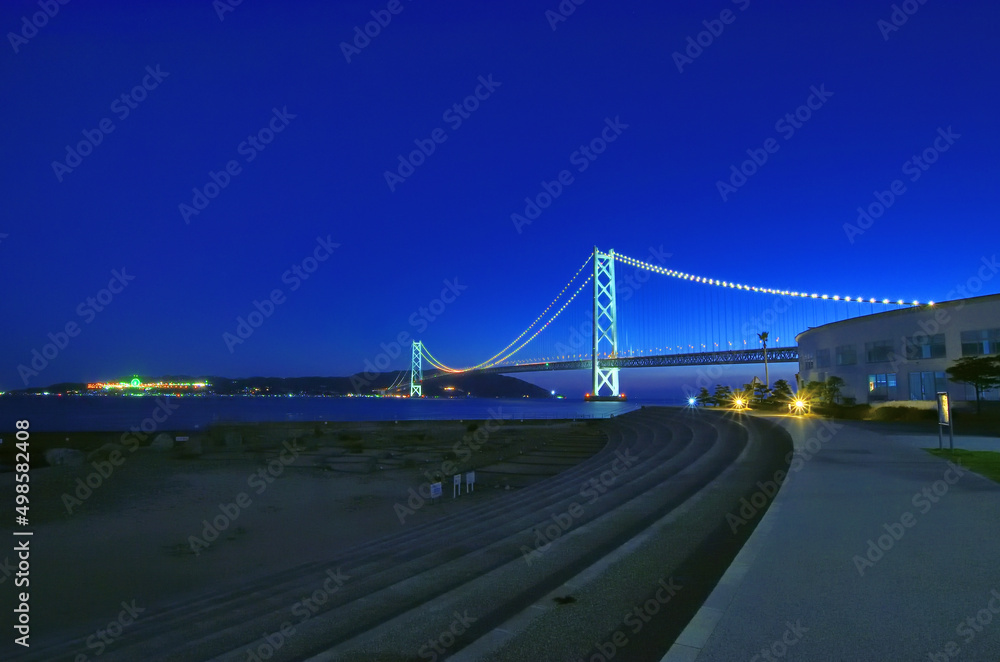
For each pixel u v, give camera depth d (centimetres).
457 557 806
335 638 479
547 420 6131
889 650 365
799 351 5722
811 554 571
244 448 3628
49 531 1441
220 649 501
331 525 1525
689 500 980
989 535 640
